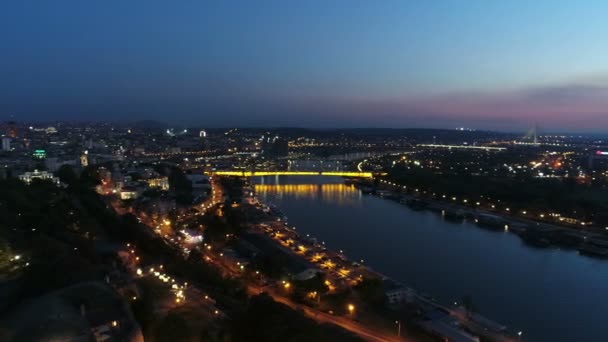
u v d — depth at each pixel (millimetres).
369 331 195375
